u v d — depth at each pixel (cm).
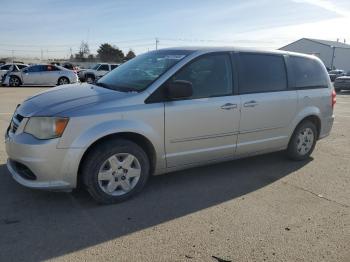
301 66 636
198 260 345
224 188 521
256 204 472
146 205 456
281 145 618
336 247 376
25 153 415
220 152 536
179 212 441
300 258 354
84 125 420
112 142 441
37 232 382
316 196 506
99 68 3228
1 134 776
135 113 448
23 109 455
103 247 360
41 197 462
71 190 438
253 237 389
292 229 409
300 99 620
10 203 444
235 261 346
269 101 572
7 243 360
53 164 413
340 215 449
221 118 520
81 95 462
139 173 469
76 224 402
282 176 580
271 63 588
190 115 489
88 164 432
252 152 579
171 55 524
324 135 689
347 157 700
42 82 2552
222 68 528
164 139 476
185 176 563
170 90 462
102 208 443
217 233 394
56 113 416
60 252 348
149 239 378
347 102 1802
